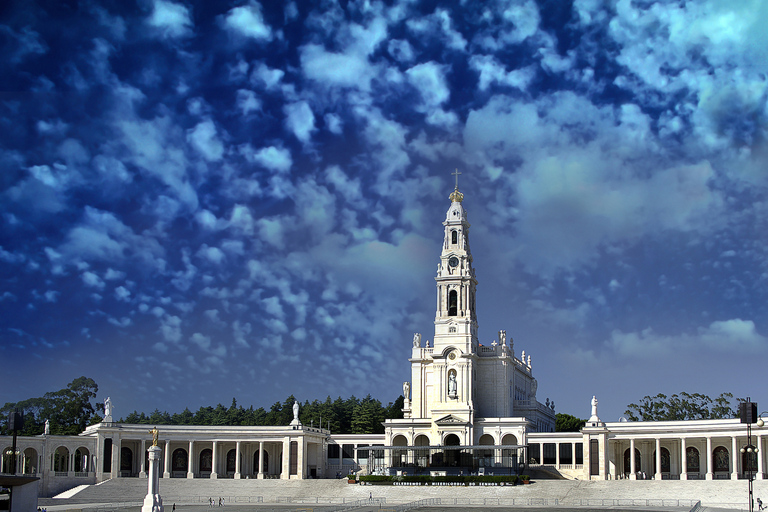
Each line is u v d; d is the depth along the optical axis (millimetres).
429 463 177750
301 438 181750
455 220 198625
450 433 183125
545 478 174625
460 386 186625
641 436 165125
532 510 127062
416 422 187375
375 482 161750
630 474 167750
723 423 158375
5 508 104500
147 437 181625
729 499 135750
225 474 189250
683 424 162250
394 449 172625
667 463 171000
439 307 193750
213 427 184625
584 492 146750
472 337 190875
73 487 172000
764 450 157625
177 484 170375
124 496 164500
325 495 158250
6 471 166000
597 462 166250
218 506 144500
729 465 161875
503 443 182125
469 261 198250
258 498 158250
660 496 141500
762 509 123562
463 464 171000
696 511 119250
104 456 177875
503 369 192750
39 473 170750
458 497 148375
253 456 193625
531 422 189750
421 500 142125
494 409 191500
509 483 154625
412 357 194500
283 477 180000
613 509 128250
